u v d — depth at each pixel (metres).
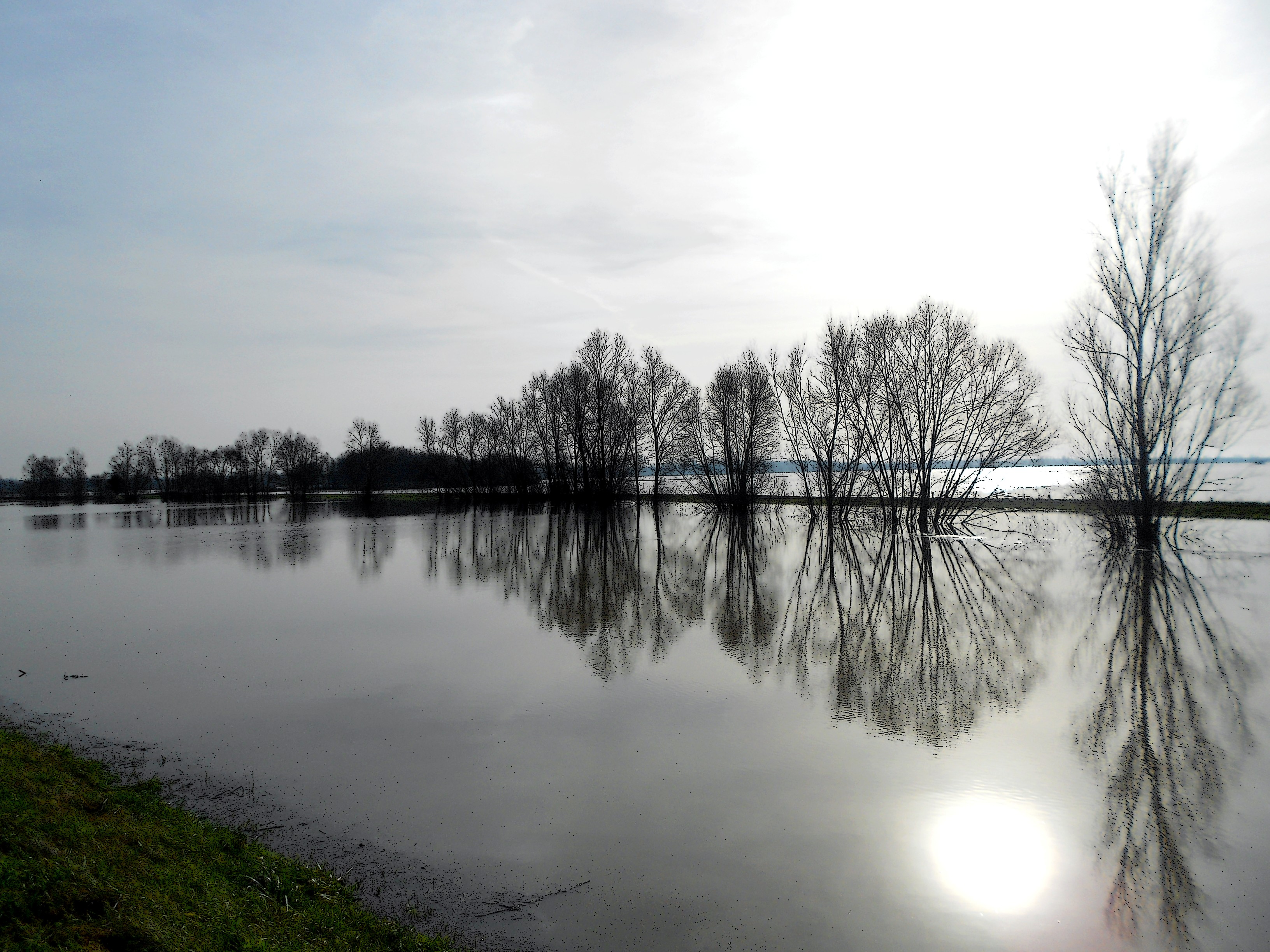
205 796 11.30
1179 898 9.05
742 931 8.33
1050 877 9.50
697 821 10.79
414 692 16.44
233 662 18.70
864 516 56.38
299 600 27.00
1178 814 11.06
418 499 117.75
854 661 18.91
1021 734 14.16
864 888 9.20
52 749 12.33
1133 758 13.03
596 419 78.00
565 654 19.55
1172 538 39.50
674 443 76.00
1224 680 17.23
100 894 6.76
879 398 48.53
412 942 7.73
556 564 36.41
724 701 15.95
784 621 23.39
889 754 13.23
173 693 16.27
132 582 31.23
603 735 14.02
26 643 20.58
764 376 63.47
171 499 137.25
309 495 133.62
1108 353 35.56
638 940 8.12
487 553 40.66
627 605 25.98
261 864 8.84
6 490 172.88
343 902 8.45
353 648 20.06
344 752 13.13
